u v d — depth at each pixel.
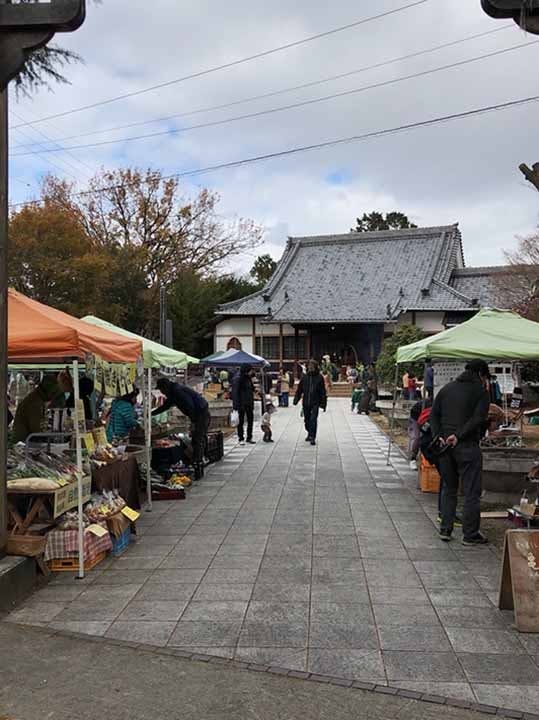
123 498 7.07
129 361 6.59
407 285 38.75
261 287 48.94
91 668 3.70
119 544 5.99
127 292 33.38
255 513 7.54
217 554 5.90
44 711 3.26
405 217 72.44
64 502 5.36
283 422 19.95
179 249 40.28
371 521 7.11
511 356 8.42
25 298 5.71
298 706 3.29
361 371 34.50
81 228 30.41
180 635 4.13
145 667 3.71
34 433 6.43
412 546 6.12
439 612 4.50
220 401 18.41
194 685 3.50
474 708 3.26
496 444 9.20
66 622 4.35
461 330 9.06
